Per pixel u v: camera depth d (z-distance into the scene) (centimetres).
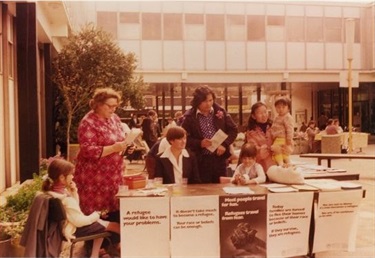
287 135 691
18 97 1100
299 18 2838
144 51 2683
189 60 2719
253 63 2789
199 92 668
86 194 572
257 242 552
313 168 765
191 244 539
